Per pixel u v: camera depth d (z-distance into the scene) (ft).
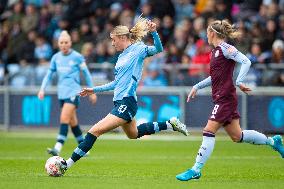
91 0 252.01
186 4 248.93
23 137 199.41
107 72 210.18
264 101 200.85
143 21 108.27
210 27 104.27
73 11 252.83
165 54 220.84
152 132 113.09
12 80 221.05
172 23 236.43
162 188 94.79
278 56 206.28
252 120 201.67
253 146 174.29
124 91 106.42
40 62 239.09
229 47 102.47
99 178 107.86
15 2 278.87
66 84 152.05
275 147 110.63
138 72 107.04
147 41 224.53
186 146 175.22
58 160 108.99
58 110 214.90
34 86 218.79
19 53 247.50
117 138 198.80
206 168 126.11
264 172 119.24
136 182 101.96
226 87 102.78
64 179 105.40
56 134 208.85
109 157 147.43
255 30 214.90
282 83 202.49
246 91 102.53
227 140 191.42
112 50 225.76
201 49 212.23
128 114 106.52
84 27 241.96
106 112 207.00
